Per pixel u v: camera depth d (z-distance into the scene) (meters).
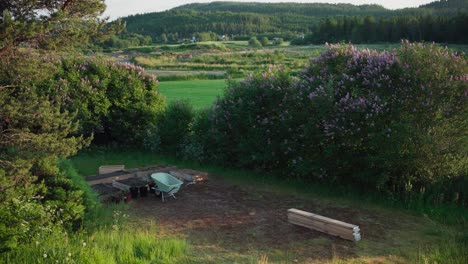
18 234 8.50
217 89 51.19
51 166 10.49
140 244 9.17
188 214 11.68
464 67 12.30
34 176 9.52
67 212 9.72
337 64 14.40
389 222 10.87
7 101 10.80
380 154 12.20
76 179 10.88
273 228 10.55
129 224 10.88
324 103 12.80
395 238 9.84
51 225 9.27
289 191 13.71
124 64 21.33
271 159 14.88
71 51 11.48
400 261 8.61
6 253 8.21
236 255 8.94
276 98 14.80
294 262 8.59
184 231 10.41
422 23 128.88
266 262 8.41
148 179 14.91
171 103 20.45
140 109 20.52
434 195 11.98
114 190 13.44
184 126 19.22
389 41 141.00
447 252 8.70
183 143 18.81
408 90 12.23
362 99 12.34
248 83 15.95
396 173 12.73
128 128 20.38
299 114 13.91
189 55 136.12
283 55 120.00
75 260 8.03
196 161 17.81
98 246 8.98
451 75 12.05
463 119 11.85
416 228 10.44
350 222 10.88
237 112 15.46
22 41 10.29
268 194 13.47
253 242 9.68
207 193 13.69
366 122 12.40
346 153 13.08
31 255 8.25
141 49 168.38
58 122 10.46
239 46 197.88
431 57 12.55
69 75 19.36
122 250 8.76
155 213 11.80
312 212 11.69
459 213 11.18
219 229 10.52
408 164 12.07
